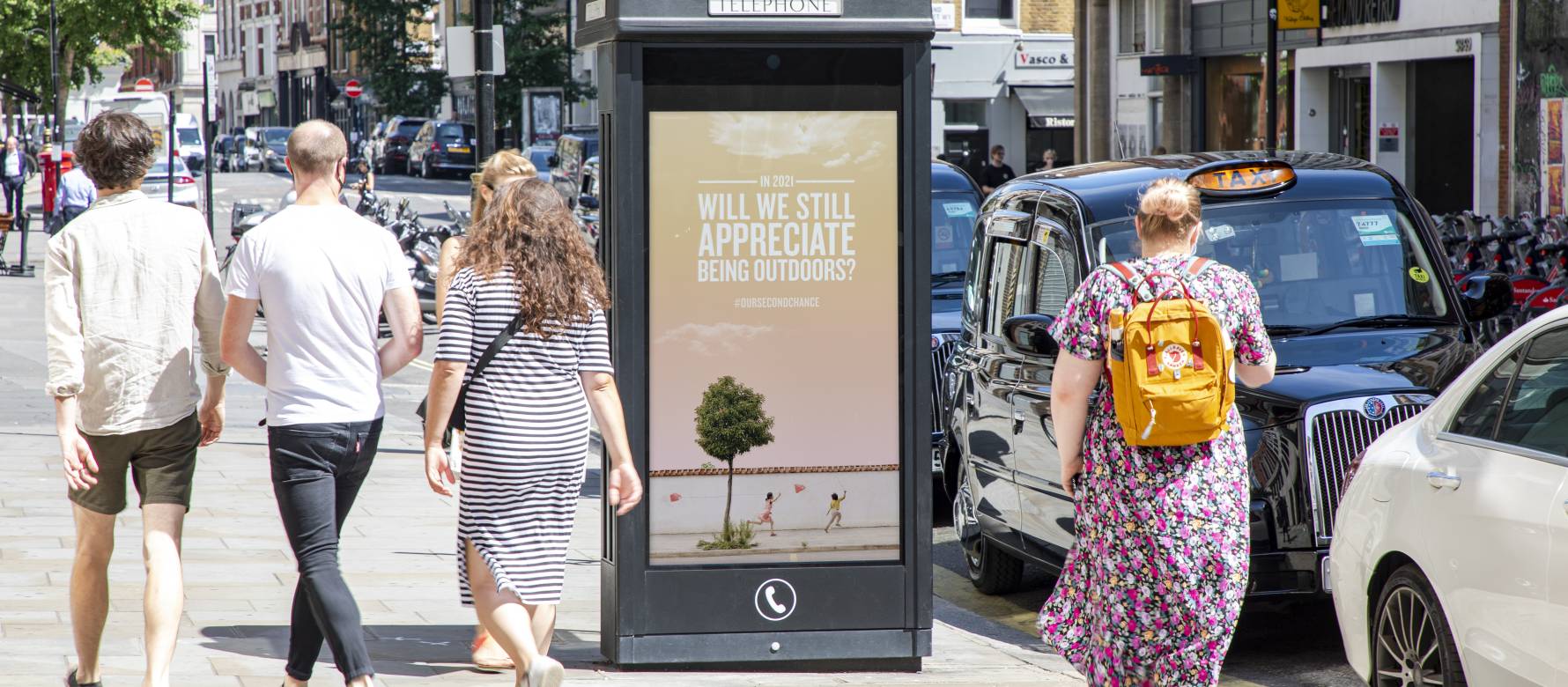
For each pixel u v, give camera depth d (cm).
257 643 682
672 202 643
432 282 2264
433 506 1077
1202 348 507
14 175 3528
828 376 661
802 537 667
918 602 676
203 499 1063
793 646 669
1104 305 522
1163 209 525
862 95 650
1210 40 3111
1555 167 2153
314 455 534
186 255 561
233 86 11131
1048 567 820
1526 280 1453
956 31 4325
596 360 550
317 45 9462
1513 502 521
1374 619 603
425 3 6412
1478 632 532
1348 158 905
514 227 541
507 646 543
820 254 654
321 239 536
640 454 651
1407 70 2567
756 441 659
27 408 1478
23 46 5309
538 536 546
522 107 5494
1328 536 697
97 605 573
